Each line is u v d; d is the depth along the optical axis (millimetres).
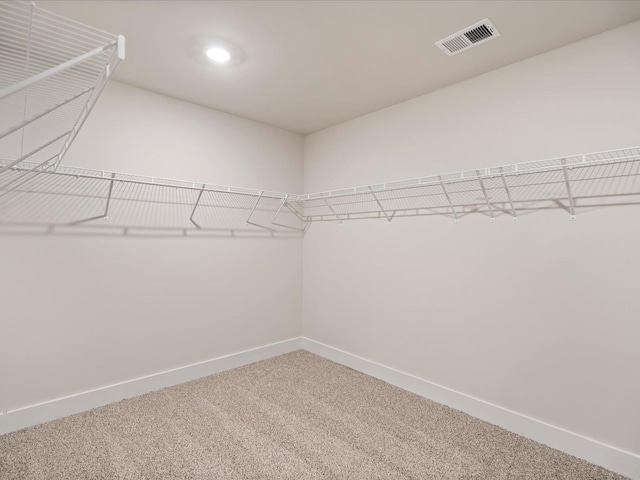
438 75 2246
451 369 2357
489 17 1651
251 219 3107
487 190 2193
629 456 1671
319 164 3361
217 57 2021
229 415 2178
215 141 2855
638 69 1680
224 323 2939
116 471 1638
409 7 1575
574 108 1862
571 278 1865
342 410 2270
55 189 2127
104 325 2322
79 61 1024
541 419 1960
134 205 2441
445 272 2395
